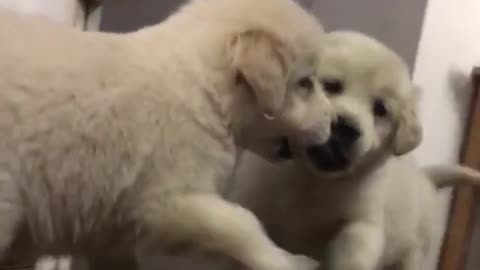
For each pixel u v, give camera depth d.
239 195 1.84
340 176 1.77
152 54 1.39
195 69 1.39
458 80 2.80
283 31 1.38
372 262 1.74
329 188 1.80
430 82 2.73
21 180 1.25
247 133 1.46
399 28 2.57
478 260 2.88
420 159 2.78
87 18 2.04
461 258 2.82
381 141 1.80
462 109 2.84
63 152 1.27
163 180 1.32
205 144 1.37
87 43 1.35
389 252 2.01
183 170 1.33
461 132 2.85
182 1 2.32
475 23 2.80
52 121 1.26
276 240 1.87
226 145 1.42
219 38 1.42
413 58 2.64
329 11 2.58
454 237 2.82
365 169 1.81
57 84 1.27
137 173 1.31
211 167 1.38
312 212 1.82
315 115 1.49
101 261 1.62
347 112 1.72
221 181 1.42
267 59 1.35
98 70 1.31
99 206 1.33
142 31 1.48
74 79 1.28
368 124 1.74
